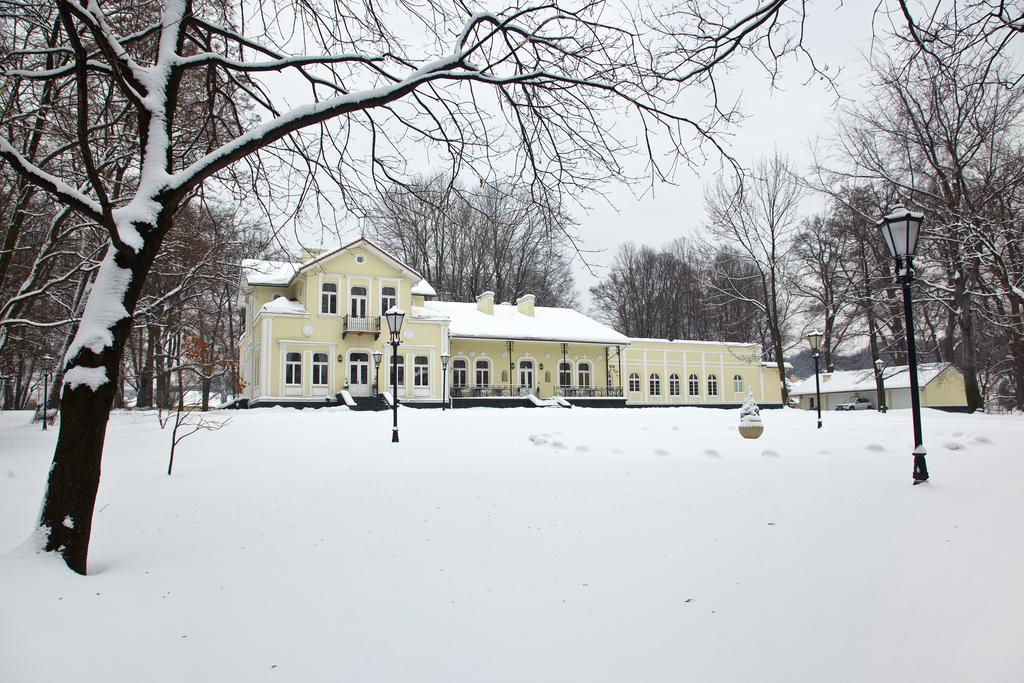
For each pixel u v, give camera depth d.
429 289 44.22
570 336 47.03
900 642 3.77
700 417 26.17
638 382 52.22
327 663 3.65
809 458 10.48
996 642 3.68
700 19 6.15
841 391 54.38
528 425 20.75
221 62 6.52
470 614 4.29
